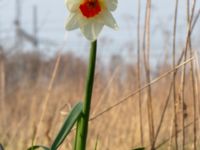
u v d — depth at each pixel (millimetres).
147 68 4723
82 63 13391
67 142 4875
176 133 4410
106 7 3045
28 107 9289
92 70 3053
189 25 4359
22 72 18234
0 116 8945
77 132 3074
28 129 7465
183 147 4395
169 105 6305
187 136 5648
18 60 18625
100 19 3043
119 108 7141
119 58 10898
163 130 6207
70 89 9719
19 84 12016
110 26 3037
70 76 12992
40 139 5785
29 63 16984
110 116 6984
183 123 4391
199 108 4660
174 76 4426
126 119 7023
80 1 3033
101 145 6441
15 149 6953
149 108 4609
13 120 8703
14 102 10172
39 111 8102
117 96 7680
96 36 3016
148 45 4750
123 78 8891
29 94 9953
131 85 7953
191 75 4480
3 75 9305
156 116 6547
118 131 6809
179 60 4461
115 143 6613
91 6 3031
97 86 7496
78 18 3043
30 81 11914
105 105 7203
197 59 4691
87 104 3049
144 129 6215
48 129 5355
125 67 9219
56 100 8352
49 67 13633
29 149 3215
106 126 6809
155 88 7363
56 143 2982
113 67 10602
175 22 4453
